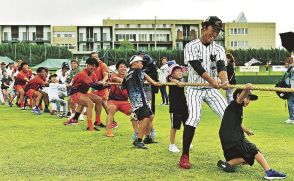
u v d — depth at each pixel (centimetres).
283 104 1848
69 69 1498
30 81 1453
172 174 587
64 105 1363
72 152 739
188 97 644
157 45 9794
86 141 853
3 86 1848
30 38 9362
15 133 966
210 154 718
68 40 9475
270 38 9375
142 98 781
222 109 641
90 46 9562
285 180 556
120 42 9375
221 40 9200
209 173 593
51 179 561
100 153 730
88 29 9556
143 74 783
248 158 583
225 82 614
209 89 649
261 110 1566
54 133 965
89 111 1017
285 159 682
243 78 4066
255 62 6725
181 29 9731
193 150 751
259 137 899
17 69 1836
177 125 740
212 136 912
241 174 588
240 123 607
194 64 626
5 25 9269
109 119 918
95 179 561
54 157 698
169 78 769
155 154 723
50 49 6550
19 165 641
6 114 1416
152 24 9756
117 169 616
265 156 703
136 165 641
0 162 660
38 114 1413
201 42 641
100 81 1034
